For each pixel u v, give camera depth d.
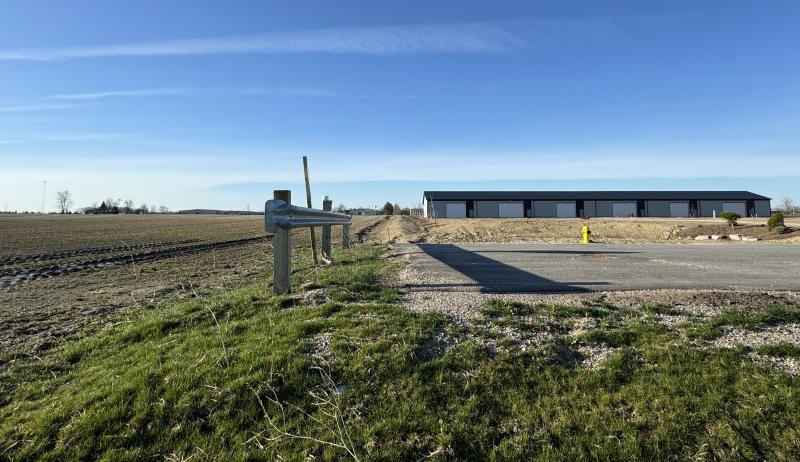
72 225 39.19
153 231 30.50
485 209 68.25
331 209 10.73
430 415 2.94
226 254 15.29
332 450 2.65
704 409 2.88
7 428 2.95
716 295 5.68
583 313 4.84
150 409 3.03
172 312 5.55
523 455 2.60
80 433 2.81
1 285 9.06
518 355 3.64
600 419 2.87
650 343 3.89
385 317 4.61
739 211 66.75
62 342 4.97
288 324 4.45
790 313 4.64
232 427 2.87
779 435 2.65
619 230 32.47
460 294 6.00
